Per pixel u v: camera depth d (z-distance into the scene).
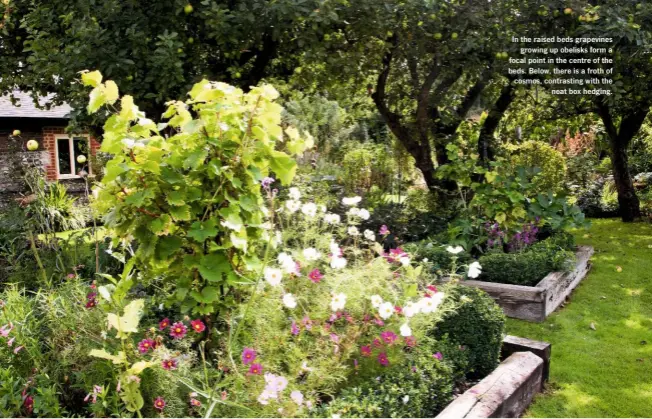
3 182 6.43
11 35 5.59
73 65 4.30
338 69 5.70
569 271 5.01
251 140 2.39
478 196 5.68
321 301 2.52
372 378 2.53
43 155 6.79
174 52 4.32
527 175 5.88
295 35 4.99
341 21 4.95
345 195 7.53
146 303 3.09
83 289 2.80
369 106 7.62
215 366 2.51
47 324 2.59
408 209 7.03
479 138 7.04
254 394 2.08
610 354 3.82
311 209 2.91
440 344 3.06
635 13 4.86
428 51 5.70
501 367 3.04
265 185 2.60
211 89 2.31
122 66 4.30
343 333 2.52
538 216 5.70
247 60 5.47
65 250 4.41
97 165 4.99
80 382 2.31
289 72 6.08
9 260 4.28
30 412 2.16
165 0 4.58
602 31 4.76
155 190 2.26
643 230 7.93
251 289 2.53
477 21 5.02
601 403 3.12
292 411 2.04
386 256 2.88
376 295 2.51
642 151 10.79
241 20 4.48
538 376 3.22
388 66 6.38
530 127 7.84
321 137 9.74
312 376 2.23
